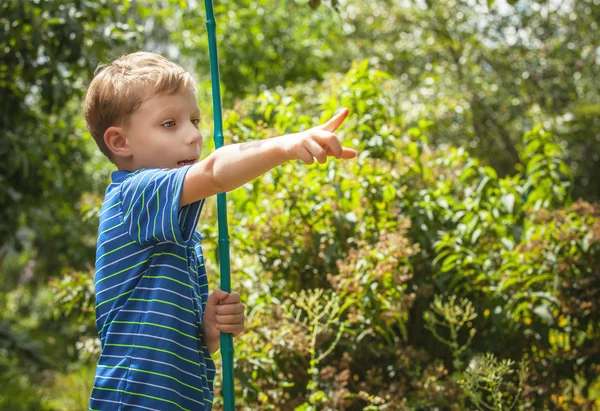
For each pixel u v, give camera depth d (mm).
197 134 1771
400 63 8500
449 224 3361
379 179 3146
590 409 3014
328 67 11109
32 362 7102
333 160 3189
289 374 3012
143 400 1605
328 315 3021
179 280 1683
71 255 7918
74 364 6922
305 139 1503
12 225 6121
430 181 3541
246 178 1565
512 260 3094
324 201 3205
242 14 11180
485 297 3152
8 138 5270
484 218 3264
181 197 1604
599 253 3104
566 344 3219
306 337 2822
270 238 3207
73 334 6930
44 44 4840
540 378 3043
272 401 2900
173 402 1614
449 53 8148
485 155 7789
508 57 7824
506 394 2766
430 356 3080
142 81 1754
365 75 3428
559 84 7668
